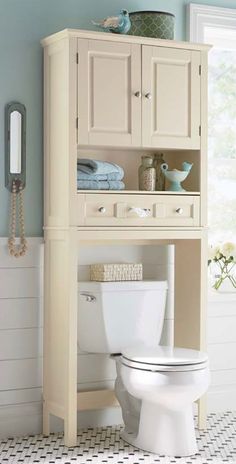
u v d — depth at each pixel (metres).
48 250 4.10
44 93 4.12
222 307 4.61
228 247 4.73
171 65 4.11
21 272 4.12
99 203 3.95
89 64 3.91
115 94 3.98
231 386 4.66
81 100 3.90
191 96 4.16
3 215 4.09
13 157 4.09
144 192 4.06
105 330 4.12
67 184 3.88
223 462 3.77
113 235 3.98
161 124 4.09
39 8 4.15
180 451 3.85
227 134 4.80
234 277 4.73
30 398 4.16
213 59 4.77
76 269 3.90
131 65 4.01
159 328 4.29
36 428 4.19
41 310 4.17
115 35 3.95
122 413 4.18
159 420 3.89
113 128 3.98
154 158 4.37
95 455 3.85
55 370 4.05
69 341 3.89
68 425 3.93
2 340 4.09
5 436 4.11
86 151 4.25
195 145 4.18
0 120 4.07
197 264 4.24
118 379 4.15
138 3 4.38
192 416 3.92
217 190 4.79
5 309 4.09
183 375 3.73
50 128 4.07
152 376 3.74
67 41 3.87
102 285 4.10
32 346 4.16
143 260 4.41
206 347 4.24
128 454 3.87
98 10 4.29
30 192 4.14
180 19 4.48
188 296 4.32
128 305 4.16
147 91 4.05
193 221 4.19
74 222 3.88
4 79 4.08
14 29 4.10
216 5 4.55
